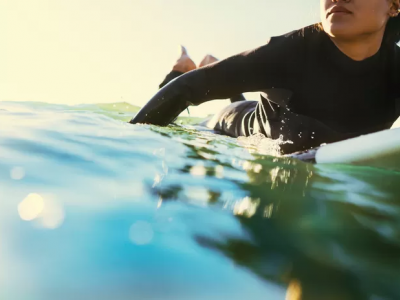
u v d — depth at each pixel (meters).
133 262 0.50
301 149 1.64
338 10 1.45
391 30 1.55
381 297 0.51
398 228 0.72
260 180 0.94
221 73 1.64
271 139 1.75
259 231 0.64
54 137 1.14
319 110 1.59
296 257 0.57
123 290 0.45
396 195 0.92
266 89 1.64
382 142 1.21
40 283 0.45
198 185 0.84
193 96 1.69
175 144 1.28
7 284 0.44
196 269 0.51
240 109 2.21
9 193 0.68
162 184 0.81
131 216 0.64
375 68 1.54
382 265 0.58
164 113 1.73
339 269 0.56
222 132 2.30
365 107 1.58
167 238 0.58
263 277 0.51
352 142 1.28
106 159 0.96
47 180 0.76
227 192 0.82
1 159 0.86
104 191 0.73
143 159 1.00
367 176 1.08
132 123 1.70
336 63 1.53
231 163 1.10
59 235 0.55
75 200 0.68
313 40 1.58
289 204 0.79
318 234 0.66
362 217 0.76
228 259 0.55
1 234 0.54
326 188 0.93
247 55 1.63
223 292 0.47
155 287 0.46
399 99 1.59
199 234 0.61
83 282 0.45
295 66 1.57
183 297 0.45
